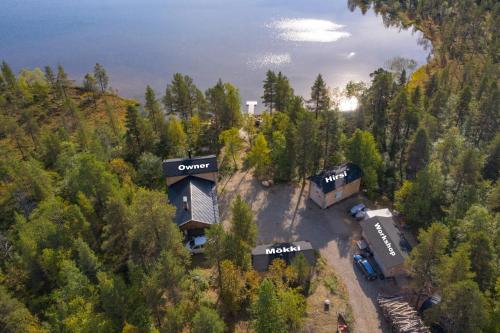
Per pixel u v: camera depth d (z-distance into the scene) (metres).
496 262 45.56
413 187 59.75
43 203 58.34
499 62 123.06
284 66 145.25
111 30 188.50
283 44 164.88
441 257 43.34
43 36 183.75
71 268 44.34
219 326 37.06
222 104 93.50
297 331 44.19
